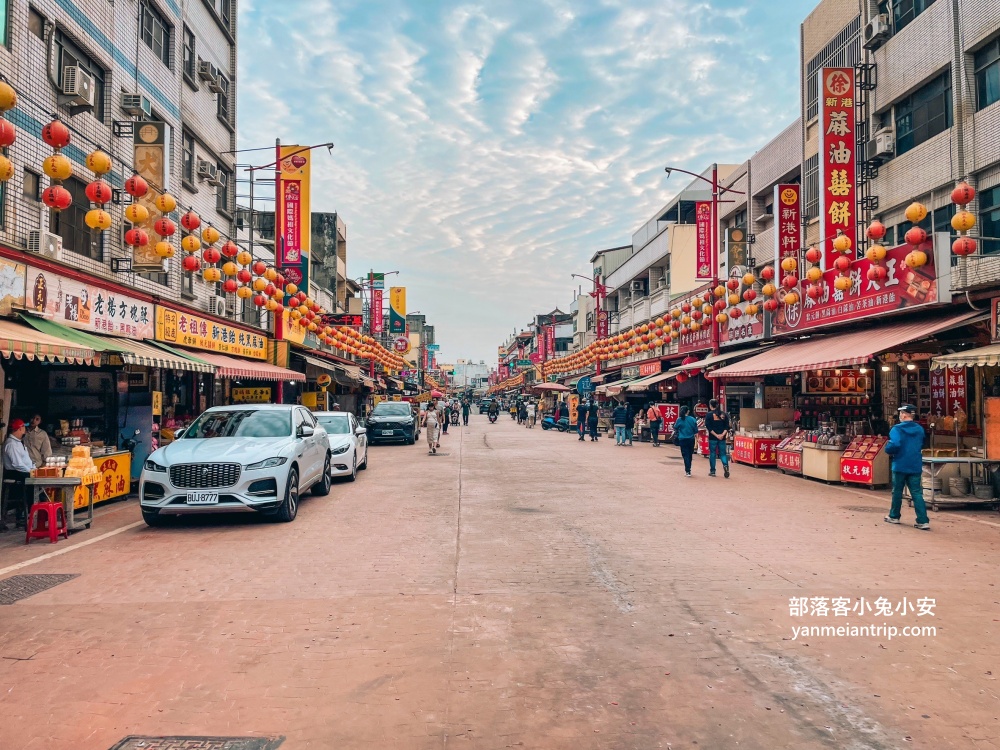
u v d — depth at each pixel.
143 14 15.29
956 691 3.91
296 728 3.46
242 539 8.26
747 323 20.66
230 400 22.25
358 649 4.55
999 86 12.79
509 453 22.12
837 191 15.86
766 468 17.17
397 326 53.72
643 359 34.06
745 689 3.93
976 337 12.62
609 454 21.67
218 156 20.33
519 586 6.10
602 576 6.45
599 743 3.30
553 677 4.09
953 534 8.59
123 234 13.74
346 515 10.00
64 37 11.99
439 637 4.78
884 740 3.33
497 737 3.36
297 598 5.74
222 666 4.26
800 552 7.50
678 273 30.97
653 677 4.10
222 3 21.14
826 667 4.27
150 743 3.30
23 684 4.00
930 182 14.43
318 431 11.96
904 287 13.05
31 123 10.66
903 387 16.64
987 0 12.86
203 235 14.17
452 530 8.77
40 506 8.19
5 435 9.38
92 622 5.12
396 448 25.38
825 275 15.89
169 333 15.66
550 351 62.03
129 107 13.83
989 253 12.34
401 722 3.52
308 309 21.56
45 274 10.56
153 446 12.80
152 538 8.36
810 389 19.53
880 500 11.62
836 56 18.52
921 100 15.02
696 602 5.62
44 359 8.73
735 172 26.45
